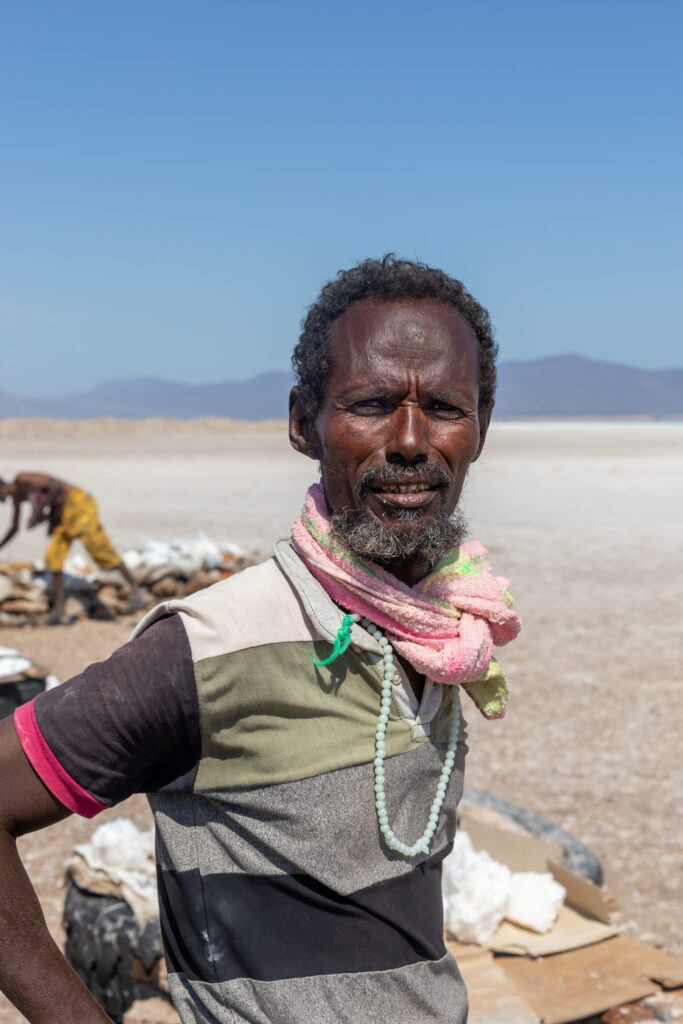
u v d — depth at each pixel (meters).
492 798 4.88
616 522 20.23
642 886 4.93
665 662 9.07
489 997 3.26
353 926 1.44
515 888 3.82
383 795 1.46
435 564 1.62
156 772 1.47
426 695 1.54
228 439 76.12
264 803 1.43
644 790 6.14
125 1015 3.29
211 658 1.41
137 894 3.55
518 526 19.45
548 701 7.94
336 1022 1.40
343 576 1.47
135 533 17.70
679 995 3.44
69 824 5.54
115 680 1.40
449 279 1.61
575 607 11.53
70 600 10.34
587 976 3.49
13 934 1.38
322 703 1.45
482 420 1.76
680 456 49.66
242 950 1.43
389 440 1.51
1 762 1.38
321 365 1.57
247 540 16.62
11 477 32.84
